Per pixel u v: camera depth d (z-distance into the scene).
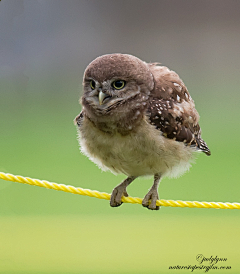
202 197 12.81
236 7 28.83
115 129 6.85
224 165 15.46
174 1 29.02
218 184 13.61
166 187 13.44
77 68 26.14
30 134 19.12
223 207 6.03
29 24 24.97
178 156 7.12
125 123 6.81
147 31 28.66
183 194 13.05
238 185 13.67
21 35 24.72
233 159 15.97
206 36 28.66
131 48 28.38
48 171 14.95
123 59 6.87
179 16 29.02
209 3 29.03
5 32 24.14
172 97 7.29
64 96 23.67
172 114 7.04
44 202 12.84
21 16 24.55
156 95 7.09
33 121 20.69
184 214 12.34
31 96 23.34
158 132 6.86
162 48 28.47
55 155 16.77
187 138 7.24
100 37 27.77
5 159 16.17
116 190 7.07
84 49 26.89
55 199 12.95
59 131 19.52
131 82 6.82
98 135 6.98
